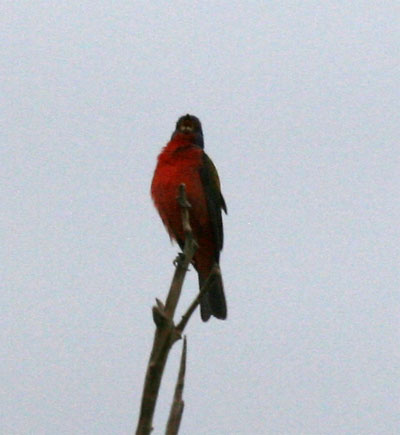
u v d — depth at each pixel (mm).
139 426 4828
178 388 5113
